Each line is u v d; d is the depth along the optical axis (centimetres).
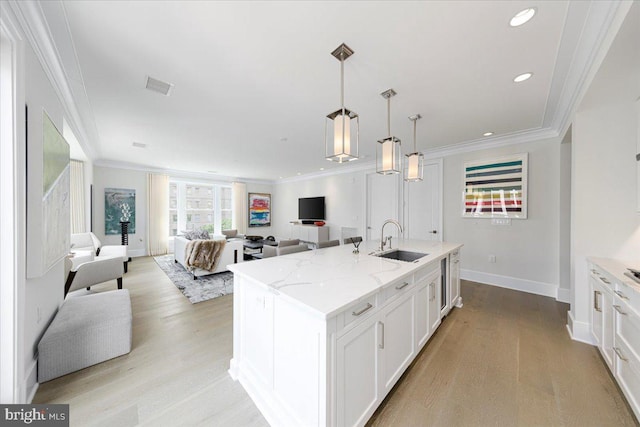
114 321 194
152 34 155
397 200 500
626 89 185
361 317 127
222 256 441
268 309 142
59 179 198
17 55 129
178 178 684
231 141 388
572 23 143
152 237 618
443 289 259
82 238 427
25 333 149
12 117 127
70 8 134
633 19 121
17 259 131
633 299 140
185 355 199
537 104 254
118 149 441
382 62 183
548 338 225
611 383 166
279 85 217
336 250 256
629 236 207
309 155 482
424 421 137
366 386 131
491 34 154
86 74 198
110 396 154
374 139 372
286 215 816
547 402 151
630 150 206
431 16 139
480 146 386
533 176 343
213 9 136
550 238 331
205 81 211
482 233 388
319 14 139
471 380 170
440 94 233
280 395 133
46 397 152
